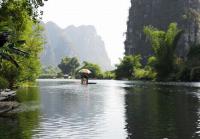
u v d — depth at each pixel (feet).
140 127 66.74
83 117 81.82
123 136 57.82
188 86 271.28
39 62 240.12
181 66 432.25
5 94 138.62
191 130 63.05
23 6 106.01
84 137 56.95
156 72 464.65
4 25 108.17
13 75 191.62
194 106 107.65
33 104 115.96
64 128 65.67
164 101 127.03
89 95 165.27
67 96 157.07
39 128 65.46
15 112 91.81
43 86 290.35
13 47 100.01
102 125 69.36
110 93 181.16
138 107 105.60
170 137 56.70
